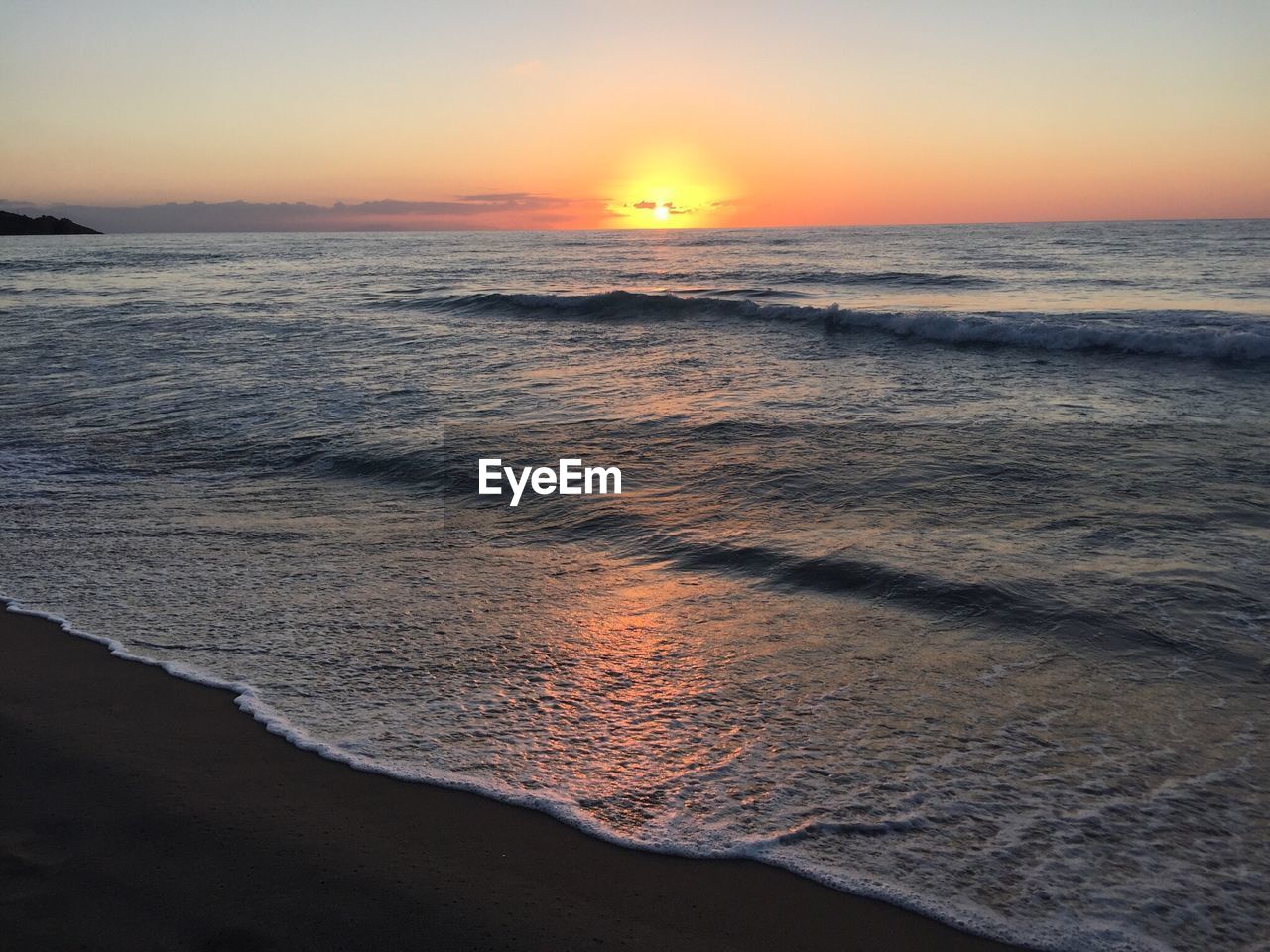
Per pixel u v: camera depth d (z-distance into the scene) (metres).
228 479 7.50
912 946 2.38
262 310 20.38
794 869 2.68
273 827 2.87
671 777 3.16
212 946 2.35
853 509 6.20
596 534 5.99
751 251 50.84
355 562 5.47
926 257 39.16
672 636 4.35
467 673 3.97
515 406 9.80
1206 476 6.69
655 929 2.44
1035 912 2.51
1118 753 3.29
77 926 2.42
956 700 3.69
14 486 7.34
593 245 68.44
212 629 4.46
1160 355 12.07
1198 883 2.62
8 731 3.50
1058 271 28.80
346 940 2.38
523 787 3.10
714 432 8.38
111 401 10.59
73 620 4.59
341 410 9.77
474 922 2.45
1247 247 40.44
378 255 54.56
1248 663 3.95
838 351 13.23
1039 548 5.34
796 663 4.03
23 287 29.14
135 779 3.15
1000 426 8.31
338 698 3.75
